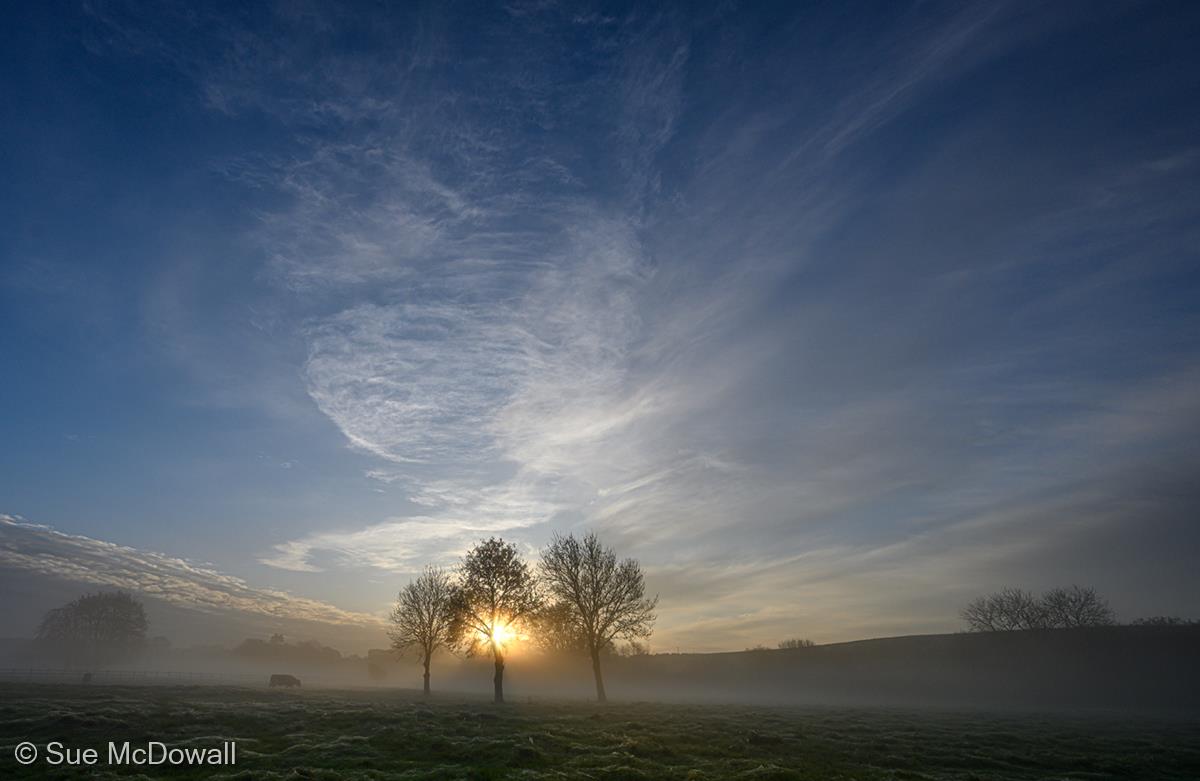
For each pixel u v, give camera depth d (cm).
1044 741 3897
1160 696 9294
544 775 2292
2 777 2183
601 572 7694
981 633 13438
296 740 3062
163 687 7119
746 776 2406
